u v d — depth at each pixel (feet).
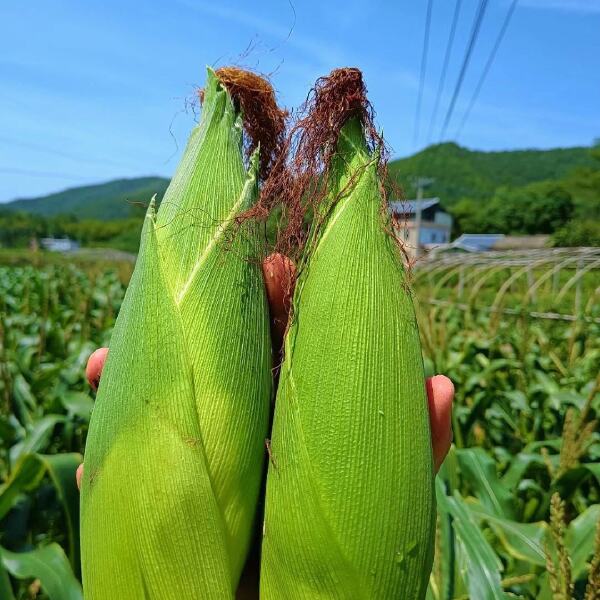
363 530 0.68
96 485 0.73
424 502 0.71
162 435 0.70
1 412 2.57
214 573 0.70
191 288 0.73
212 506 0.70
